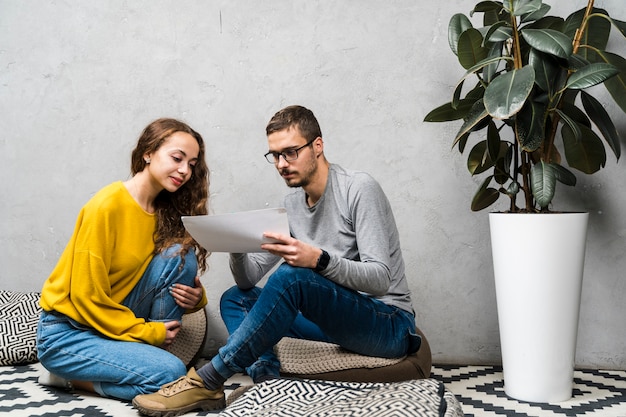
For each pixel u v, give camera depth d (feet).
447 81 8.56
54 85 9.73
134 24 9.44
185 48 9.29
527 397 6.77
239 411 5.43
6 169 9.94
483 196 7.80
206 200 7.54
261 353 6.10
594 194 8.22
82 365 6.67
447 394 5.46
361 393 5.53
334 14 8.84
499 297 7.02
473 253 8.54
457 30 7.56
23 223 9.89
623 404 6.65
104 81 9.55
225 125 9.18
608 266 8.21
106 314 6.77
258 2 9.06
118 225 6.88
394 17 8.68
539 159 7.49
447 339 8.63
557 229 6.65
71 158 9.70
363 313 6.32
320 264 5.98
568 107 7.39
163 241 7.22
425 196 8.64
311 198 7.04
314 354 6.90
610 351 8.23
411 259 8.70
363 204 6.61
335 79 8.84
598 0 8.09
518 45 6.95
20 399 6.73
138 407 6.08
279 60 9.01
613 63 7.39
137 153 7.08
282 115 6.71
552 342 6.71
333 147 8.85
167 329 7.18
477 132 8.50
